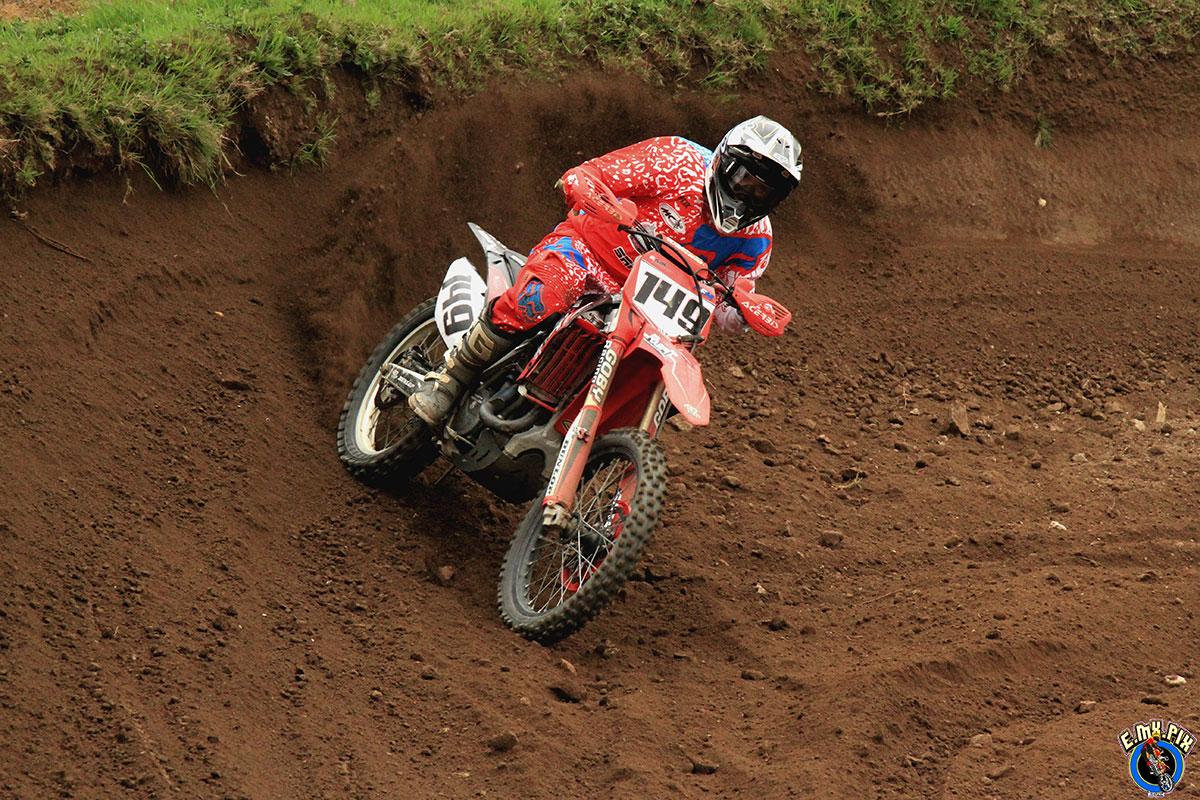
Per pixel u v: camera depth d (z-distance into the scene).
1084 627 13.34
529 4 23.06
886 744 11.18
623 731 11.34
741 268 14.26
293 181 19.23
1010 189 25.28
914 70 25.28
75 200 16.67
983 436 19.53
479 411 13.84
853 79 24.88
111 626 11.47
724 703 12.12
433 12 22.25
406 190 20.31
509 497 14.23
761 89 24.12
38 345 14.73
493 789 10.46
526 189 21.72
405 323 16.28
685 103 23.42
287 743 10.66
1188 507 17.08
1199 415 20.62
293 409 16.42
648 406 13.01
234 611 12.21
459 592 13.77
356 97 20.25
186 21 19.69
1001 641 12.84
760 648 13.19
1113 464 18.62
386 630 12.63
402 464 14.99
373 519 14.80
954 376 21.44
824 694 11.98
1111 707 11.92
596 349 13.27
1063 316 23.16
